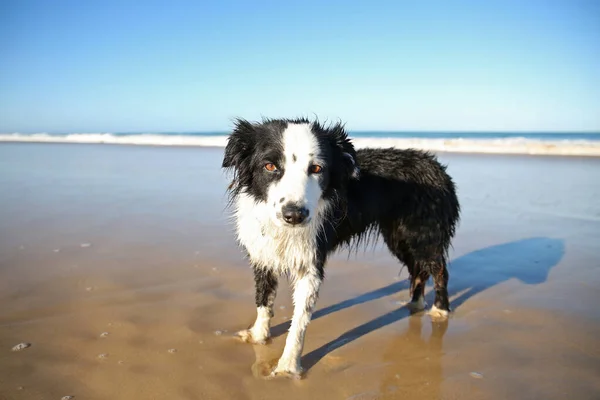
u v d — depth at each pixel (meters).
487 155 4.51
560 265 1.51
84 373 0.86
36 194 2.43
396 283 1.39
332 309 1.22
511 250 1.67
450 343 1.03
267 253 1.01
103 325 1.04
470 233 1.88
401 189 1.23
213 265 1.42
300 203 0.86
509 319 1.14
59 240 1.62
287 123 1.01
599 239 1.78
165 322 1.07
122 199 2.35
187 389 0.83
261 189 0.98
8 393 0.79
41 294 1.18
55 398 0.78
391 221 1.26
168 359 0.92
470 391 0.84
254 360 0.94
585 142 5.30
